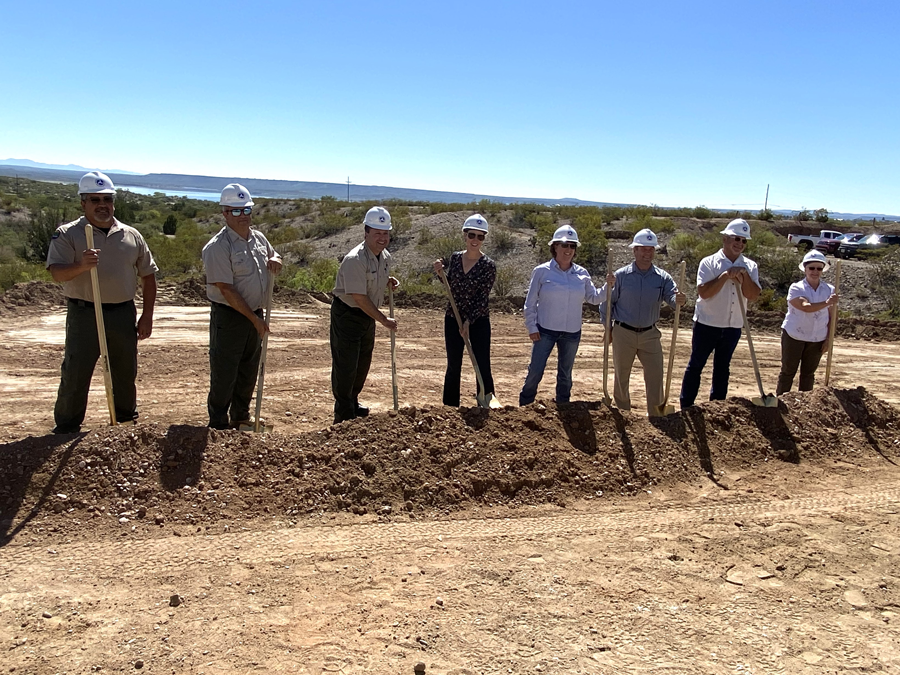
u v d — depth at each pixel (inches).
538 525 188.1
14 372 368.5
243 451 198.5
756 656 133.0
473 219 248.7
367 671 122.9
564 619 142.0
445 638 133.5
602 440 225.5
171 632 132.4
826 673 128.6
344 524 183.2
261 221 1915.6
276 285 709.9
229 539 171.3
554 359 470.0
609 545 177.2
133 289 220.8
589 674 124.8
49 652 125.5
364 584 152.7
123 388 226.4
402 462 202.2
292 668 122.8
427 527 184.1
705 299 259.6
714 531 186.9
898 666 131.6
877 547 180.2
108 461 187.2
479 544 175.3
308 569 158.9
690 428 237.1
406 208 1611.7
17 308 559.5
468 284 251.1
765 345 551.8
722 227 1274.6
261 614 139.6
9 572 152.3
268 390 351.6
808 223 1699.1
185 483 187.3
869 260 1005.2
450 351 257.3
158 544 167.2
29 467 182.4
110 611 139.0
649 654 132.0
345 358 242.4
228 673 121.1
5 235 1371.8
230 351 223.9
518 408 230.1
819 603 153.2
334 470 198.1
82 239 207.3
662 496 209.9
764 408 251.3
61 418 215.9
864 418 262.7
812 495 214.2
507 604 146.8
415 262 1074.1
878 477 230.7
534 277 253.8
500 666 126.0
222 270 215.5
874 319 638.5
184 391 341.4
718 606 150.1
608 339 251.3
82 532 169.9
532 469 209.8
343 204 1983.3
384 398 344.5
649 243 255.0
